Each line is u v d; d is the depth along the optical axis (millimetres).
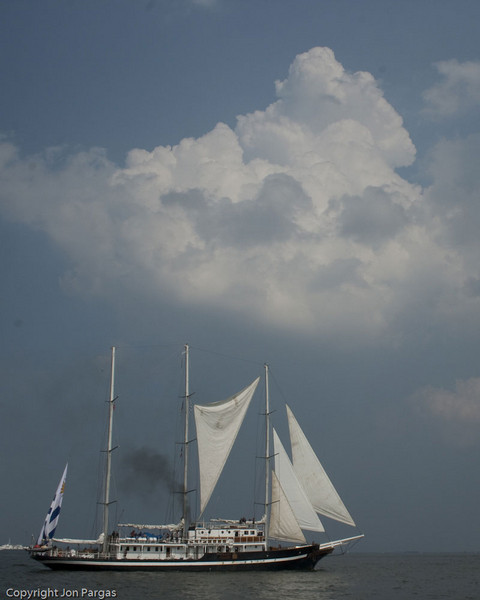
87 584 86688
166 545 99812
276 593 82188
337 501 106875
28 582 88625
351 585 95125
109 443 105250
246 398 117500
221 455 114625
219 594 79938
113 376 107438
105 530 101875
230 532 102188
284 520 103375
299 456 108438
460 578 117062
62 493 105688
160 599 75562
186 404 113188
